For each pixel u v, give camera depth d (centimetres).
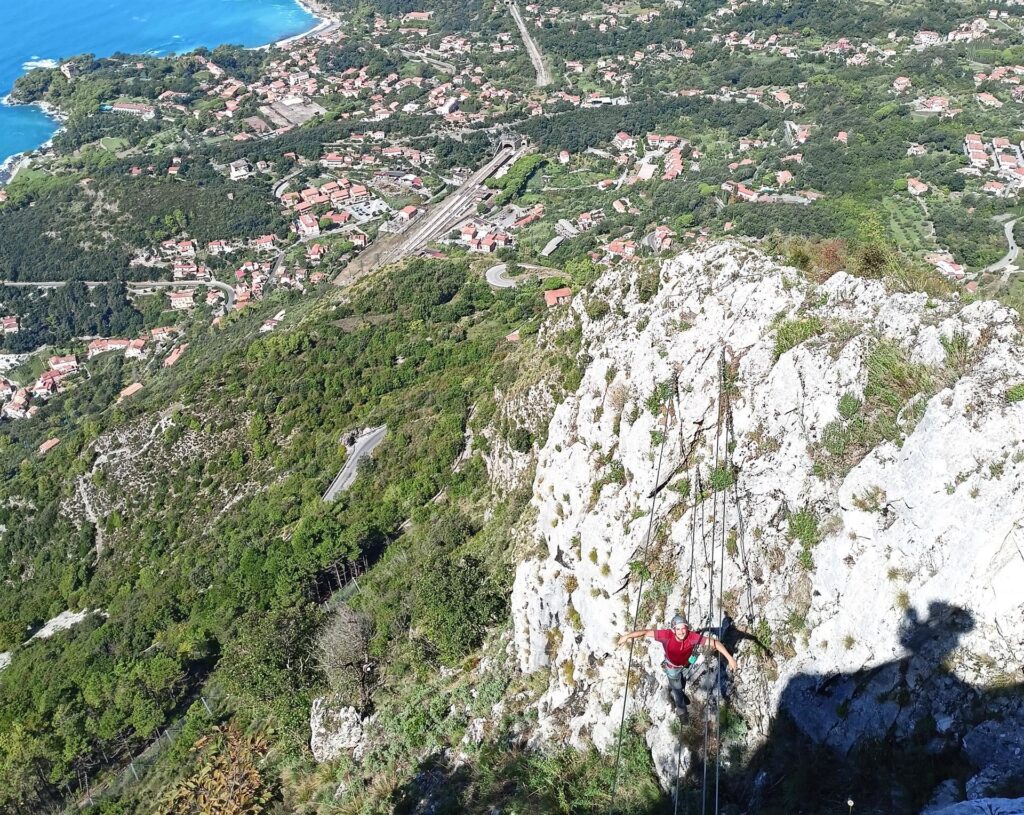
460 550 5062
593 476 2795
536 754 2592
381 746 3375
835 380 2033
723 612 2125
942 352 1847
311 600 6000
